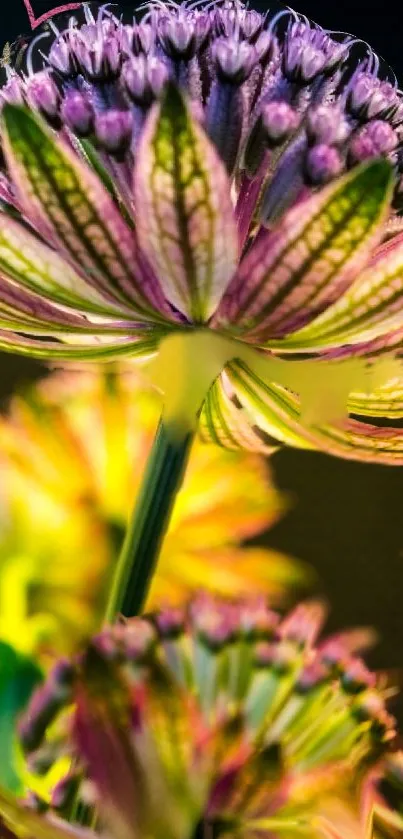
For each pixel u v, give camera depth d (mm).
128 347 121
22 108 106
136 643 104
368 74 125
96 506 122
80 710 103
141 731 103
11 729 106
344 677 105
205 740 103
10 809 102
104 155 118
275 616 106
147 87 116
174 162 107
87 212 110
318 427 120
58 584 119
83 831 102
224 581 121
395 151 122
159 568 121
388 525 124
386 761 104
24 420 124
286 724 103
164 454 117
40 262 115
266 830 102
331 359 118
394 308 113
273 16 127
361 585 121
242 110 118
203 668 104
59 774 105
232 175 119
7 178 119
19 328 120
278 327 115
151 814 102
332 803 103
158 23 124
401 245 111
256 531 123
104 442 124
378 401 121
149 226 110
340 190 107
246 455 126
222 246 110
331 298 112
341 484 128
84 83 121
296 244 109
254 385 120
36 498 121
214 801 102
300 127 119
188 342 116
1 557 118
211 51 120
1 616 115
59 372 126
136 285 114
